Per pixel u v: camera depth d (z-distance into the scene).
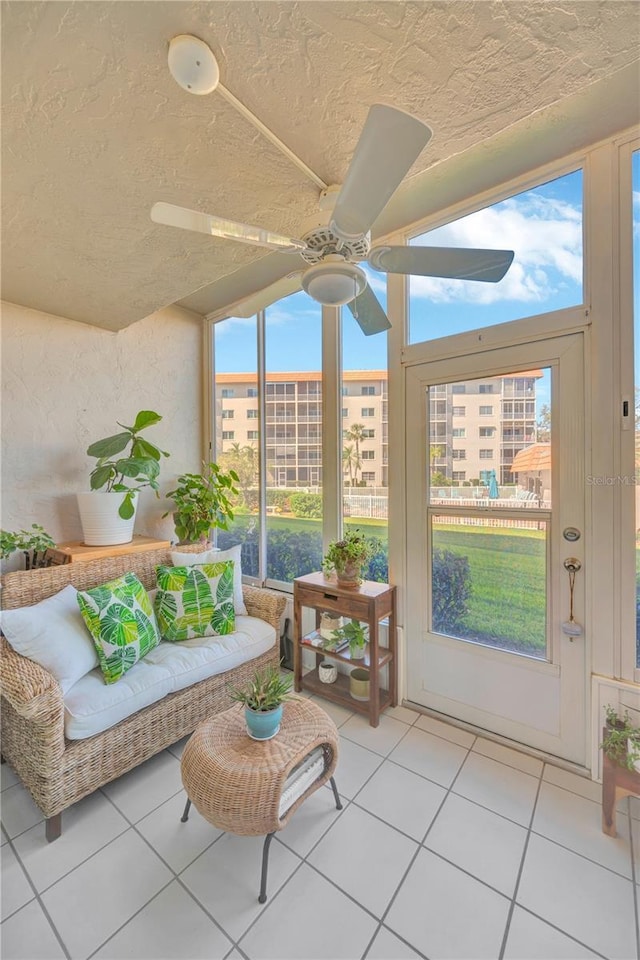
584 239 1.79
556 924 1.21
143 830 1.54
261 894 1.28
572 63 1.03
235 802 1.25
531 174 1.89
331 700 2.42
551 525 1.90
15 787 1.76
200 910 1.25
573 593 1.84
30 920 1.22
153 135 1.21
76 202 1.52
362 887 1.32
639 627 1.71
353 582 2.31
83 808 1.65
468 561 2.16
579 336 1.80
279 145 1.10
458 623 2.20
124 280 2.16
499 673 2.06
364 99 1.11
